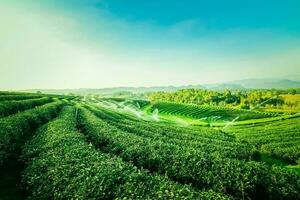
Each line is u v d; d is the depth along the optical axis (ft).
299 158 99.76
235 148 99.45
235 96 497.05
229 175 55.88
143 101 539.70
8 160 68.28
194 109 426.51
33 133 101.50
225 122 308.40
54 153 56.85
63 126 95.40
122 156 73.61
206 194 38.01
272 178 56.29
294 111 349.82
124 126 135.95
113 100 529.45
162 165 63.67
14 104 138.72
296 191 54.65
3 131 70.08
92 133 103.55
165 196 35.06
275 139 156.04
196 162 61.21
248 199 53.47
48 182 44.93
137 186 37.88
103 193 36.50
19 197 48.14
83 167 45.14
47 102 238.48
